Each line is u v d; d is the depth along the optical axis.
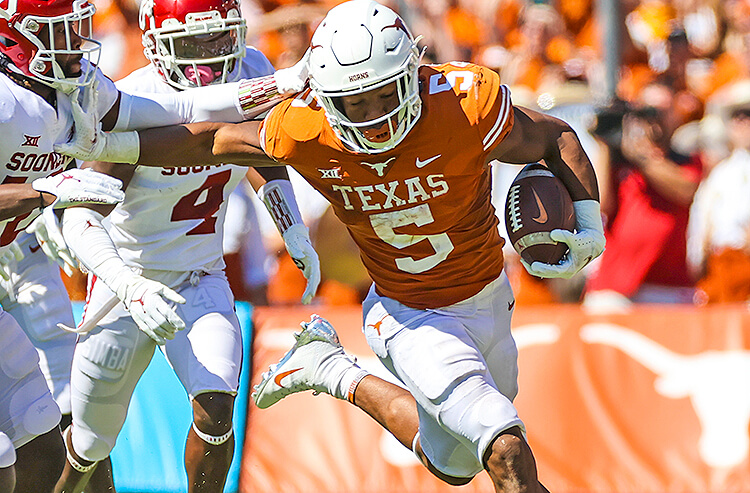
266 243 24.33
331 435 19.83
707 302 22.70
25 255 14.62
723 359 19.67
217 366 14.27
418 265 12.59
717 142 24.25
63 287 15.05
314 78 11.33
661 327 20.06
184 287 14.98
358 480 19.45
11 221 13.28
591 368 19.89
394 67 11.10
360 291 23.58
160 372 19.62
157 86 14.58
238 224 22.52
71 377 15.01
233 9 14.30
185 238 14.94
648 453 19.27
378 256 12.83
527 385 19.83
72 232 12.71
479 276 12.84
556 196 12.56
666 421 19.45
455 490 19.28
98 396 14.95
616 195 23.03
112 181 12.25
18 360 13.25
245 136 12.33
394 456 19.56
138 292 12.17
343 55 11.08
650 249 22.70
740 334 19.81
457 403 12.24
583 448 19.39
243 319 20.59
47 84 12.49
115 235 14.95
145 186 14.48
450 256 12.55
